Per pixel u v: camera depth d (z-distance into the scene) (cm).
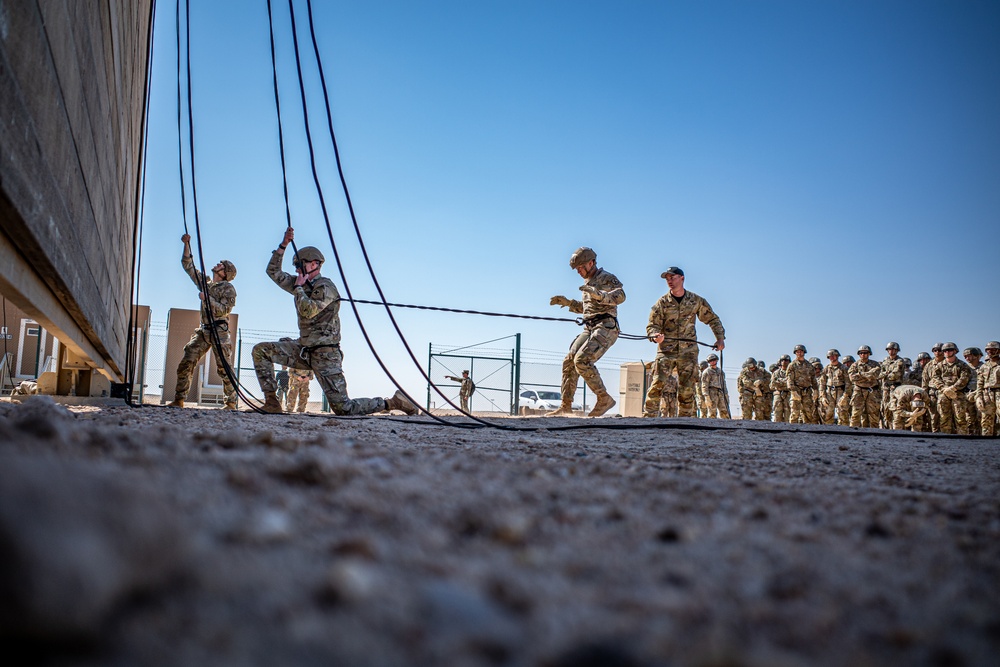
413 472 267
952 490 350
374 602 136
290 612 129
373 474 249
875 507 277
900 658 136
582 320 1148
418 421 735
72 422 373
